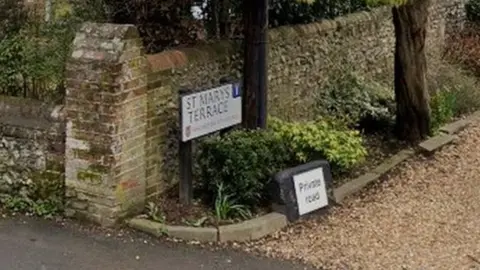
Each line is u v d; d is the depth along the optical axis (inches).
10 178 286.7
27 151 282.5
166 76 284.5
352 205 304.8
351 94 401.7
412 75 376.2
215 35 337.1
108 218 270.7
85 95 267.3
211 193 286.5
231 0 341.4
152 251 257.1
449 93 437.4
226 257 256.1
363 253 263.6
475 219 296.8
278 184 281.6
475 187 331.9
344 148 315.0
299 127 311.9
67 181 275.6
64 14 306.3
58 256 250.7
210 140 287.6
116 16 314.7
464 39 535.2
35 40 295.4
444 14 525.7
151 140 281.4
